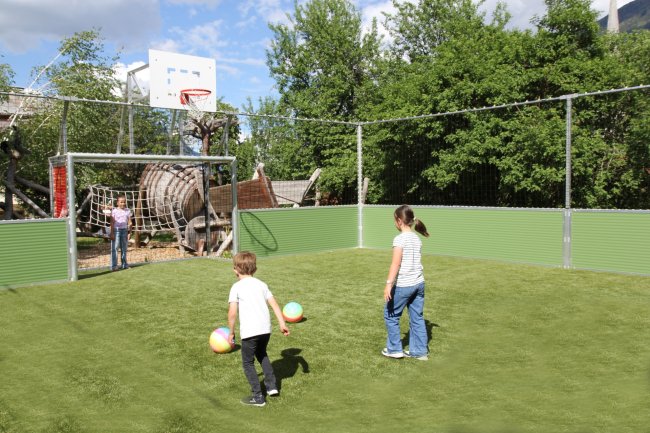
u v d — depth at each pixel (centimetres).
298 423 385
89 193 1631
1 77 1545
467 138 1345
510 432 363
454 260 1241
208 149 1434
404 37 3466
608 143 1270
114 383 471
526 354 540
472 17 3111
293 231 1402
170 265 1175
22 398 439
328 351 555
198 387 460
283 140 1575
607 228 1041
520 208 1176
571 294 837
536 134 1227
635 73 1783
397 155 1490
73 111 1472
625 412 394
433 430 369
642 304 763
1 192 1581
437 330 634
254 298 430
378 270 1101
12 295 862
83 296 851
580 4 1645
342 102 3209
